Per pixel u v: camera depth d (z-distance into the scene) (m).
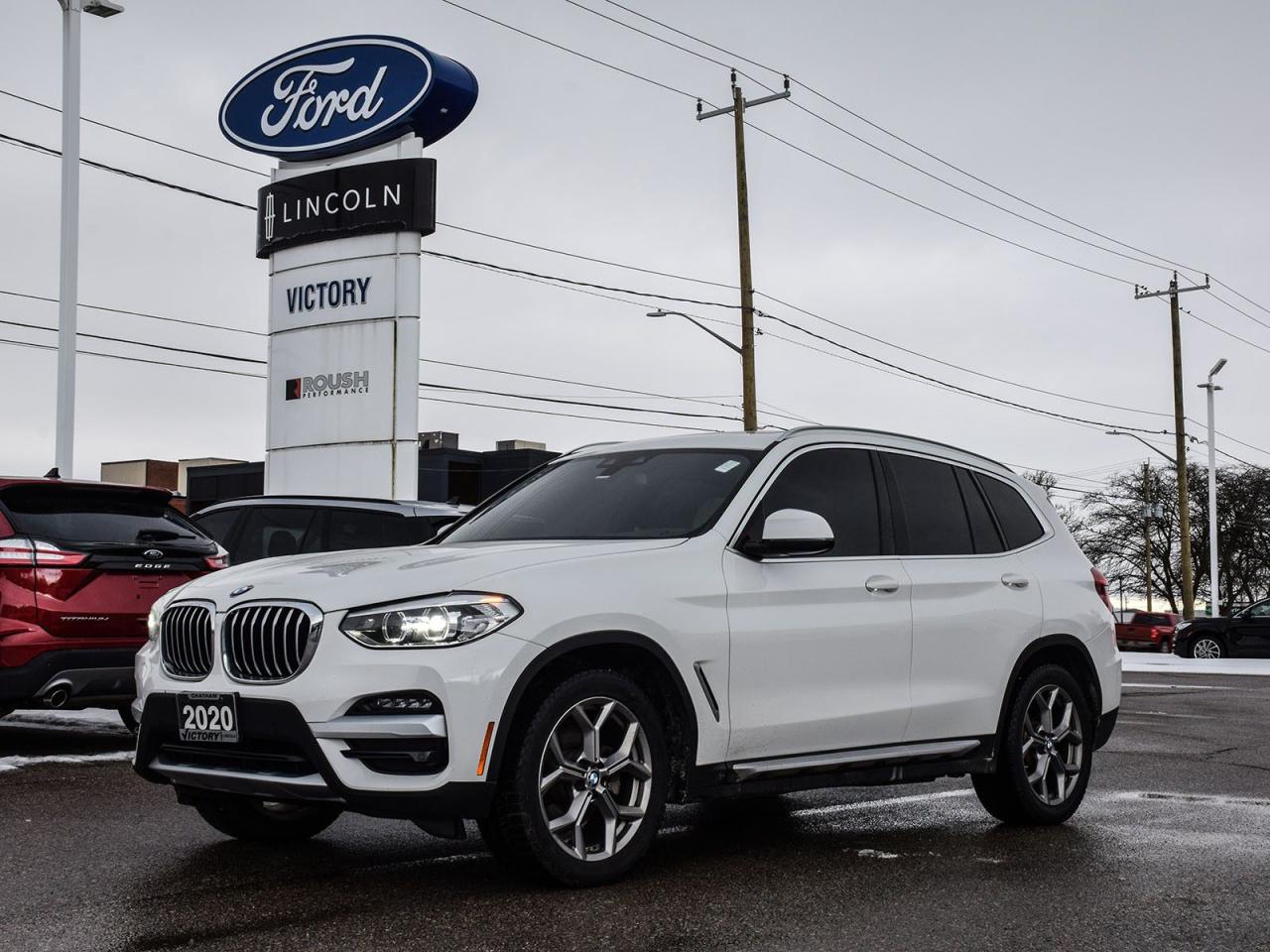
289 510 10.95
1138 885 5.20
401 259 20.27
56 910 4.57
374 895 4.83
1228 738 10.90
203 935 4.27
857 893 5.00
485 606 4.71
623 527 5.73
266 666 4.83
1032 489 7.25
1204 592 69.75
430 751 4.61
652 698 5.25
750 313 27.44
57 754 8.68
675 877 5.24
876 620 5.89
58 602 8.26
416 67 20.38
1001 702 6.42
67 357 16.36
